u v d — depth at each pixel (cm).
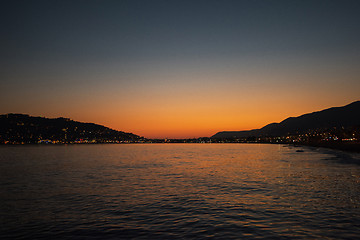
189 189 3078
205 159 8919
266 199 2475
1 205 2303
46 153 13775
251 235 1517
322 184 3291
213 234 1541
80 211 2086
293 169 5234
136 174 4653
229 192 2862
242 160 8212
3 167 6016
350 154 9962
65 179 3988
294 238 1460
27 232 1608
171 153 14312
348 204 2220
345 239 1437
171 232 1583
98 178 4106
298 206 2173
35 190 3036
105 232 1594
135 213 2019
